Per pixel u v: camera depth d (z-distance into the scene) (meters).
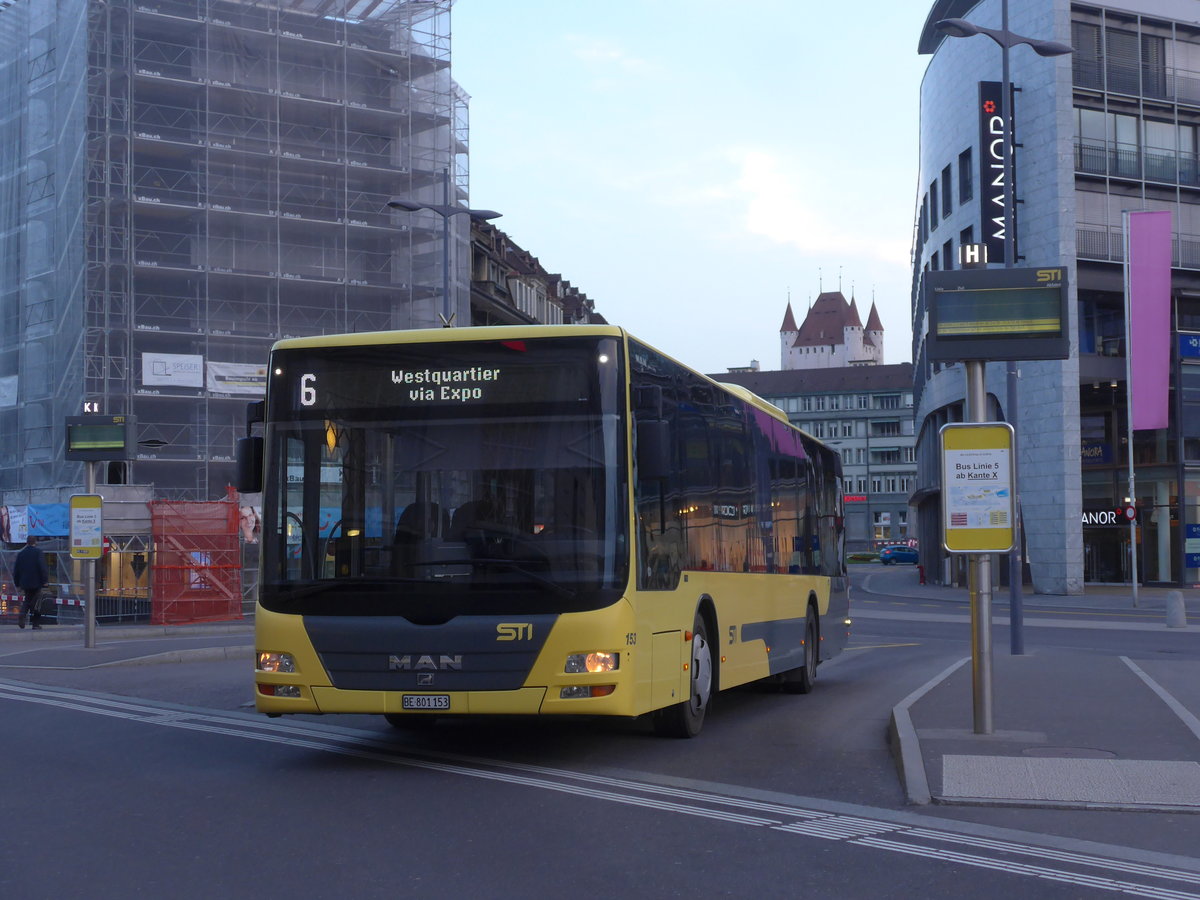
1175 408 54.34
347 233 51.50
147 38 49.59
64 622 35.56
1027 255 53.53
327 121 53.06
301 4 52.91
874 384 152.88
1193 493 54.31
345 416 10.38
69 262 46.75
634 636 10.08
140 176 48.56
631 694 10.03
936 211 61.81
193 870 6.86
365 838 7.64
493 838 7.64
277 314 49.00
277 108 50.38
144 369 46.84
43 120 49.38
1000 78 54.31
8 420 49.53
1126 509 45.03
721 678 12.74
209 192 49.44
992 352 11.52
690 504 11.90
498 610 9.91
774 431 15.72
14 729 12.66
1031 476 52.81
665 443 10.19
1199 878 6.87
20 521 46.78
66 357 46.50
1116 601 47.22
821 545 18.25
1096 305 53.88
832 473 19.47
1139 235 48.47
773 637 15.03
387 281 53.94
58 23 48.22
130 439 23.23
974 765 9.74
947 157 58.62
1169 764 9.79
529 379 10.29
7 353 50.03
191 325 48.38
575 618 9.85
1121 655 21.72
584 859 7.12
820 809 8.67
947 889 6.54
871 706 15.30
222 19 50.22
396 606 10.00
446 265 40.09
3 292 50.47
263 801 8.83
